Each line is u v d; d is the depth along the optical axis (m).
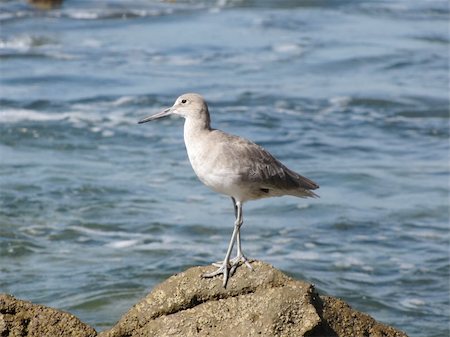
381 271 15.63
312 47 30.81
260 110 24.20
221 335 9.57
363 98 25.58
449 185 19.86
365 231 17.25
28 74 25.98
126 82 25.77
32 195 17.94
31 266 15.19
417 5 39.09
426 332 13.63
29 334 10.10
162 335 9.74
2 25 31.44
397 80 27.55
